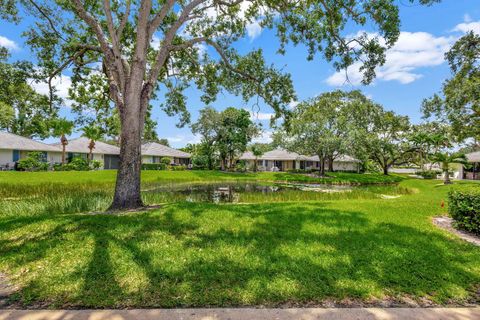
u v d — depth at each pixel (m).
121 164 7.55
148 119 13.36
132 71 7.57
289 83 10.84
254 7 10.53
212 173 33.06
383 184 27.92
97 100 11.99
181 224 5.67
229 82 11.91
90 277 3.34
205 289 3.08
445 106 19.58
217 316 2.58
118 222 5.71
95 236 4.80
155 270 3.49
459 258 4.12
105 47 7.59
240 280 3.29
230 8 10.70
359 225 5.90
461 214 5.94
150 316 2.57
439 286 3.28
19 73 9.57
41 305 2.80
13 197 11.92
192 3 8.48
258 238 4.89
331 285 3.21
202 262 3.78
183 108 13.23
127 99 7.58
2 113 24.50
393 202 9.78
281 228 5.57
